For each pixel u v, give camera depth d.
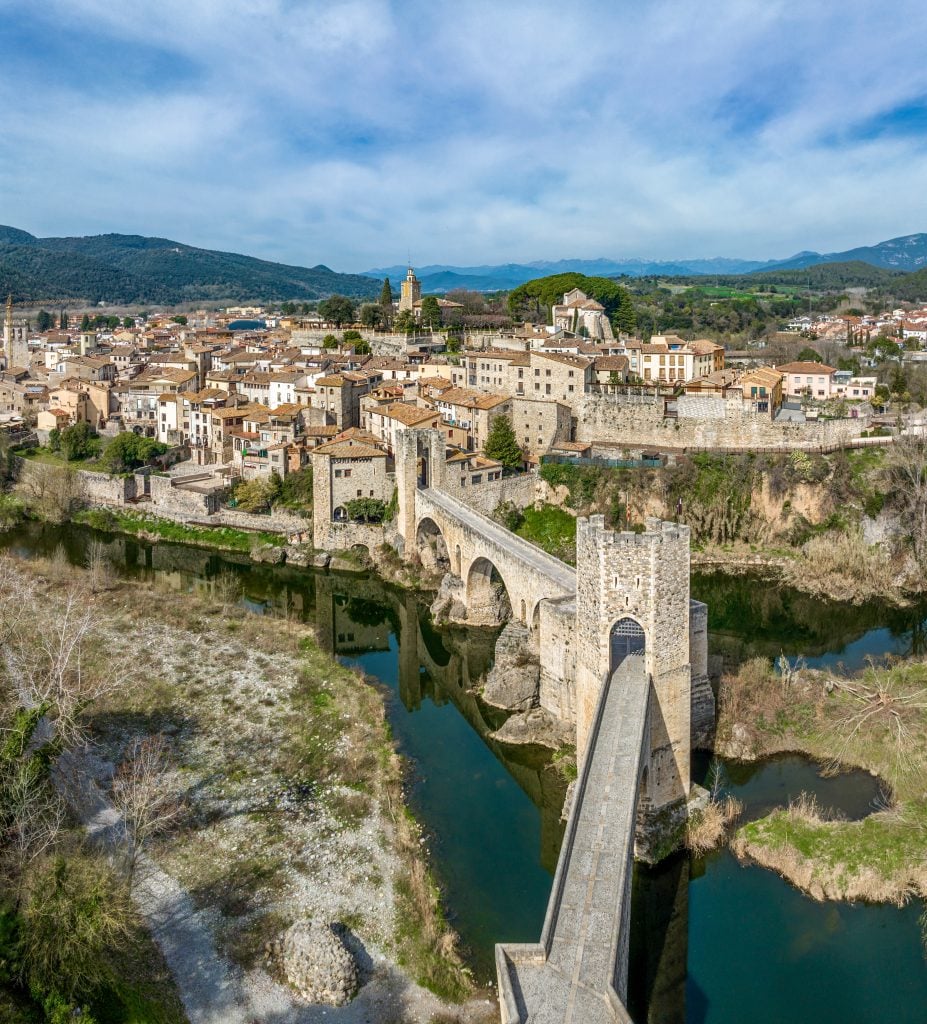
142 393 190.75
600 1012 36.81
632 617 59.78
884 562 117.69
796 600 114.38
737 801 64.81
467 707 87.19
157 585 121.69
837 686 80.00
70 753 70.12
